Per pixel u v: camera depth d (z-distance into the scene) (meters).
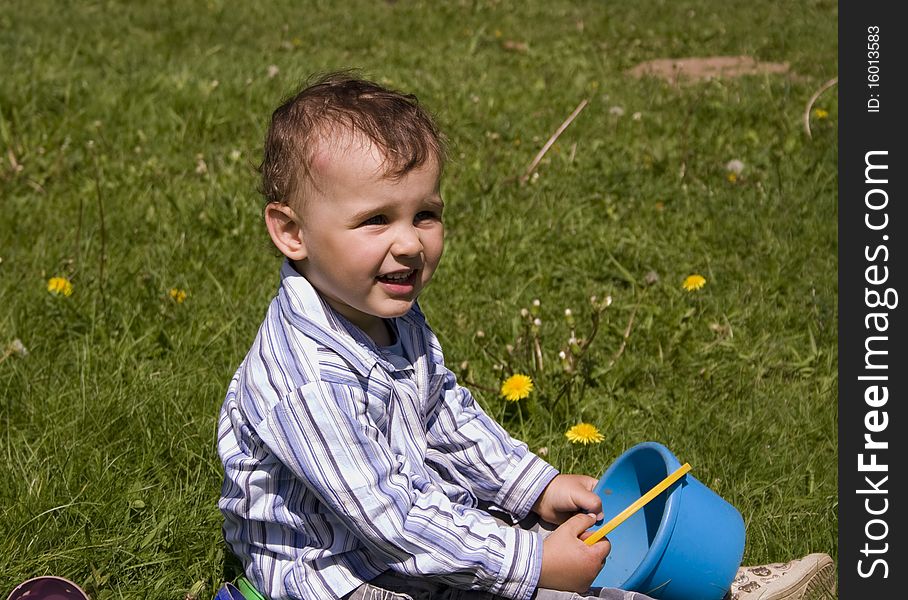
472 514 2.28
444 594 2.33
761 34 10.57
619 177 5.62
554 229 4.95
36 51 8.05
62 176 5.41
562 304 4.29
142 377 3.49
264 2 11.95
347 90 2.29
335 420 2.18
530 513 2.64
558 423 3.46
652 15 11.73
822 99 7.01
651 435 3.39
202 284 4.29
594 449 3.26
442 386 2.57
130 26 10.15
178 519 2.81
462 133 6.36
